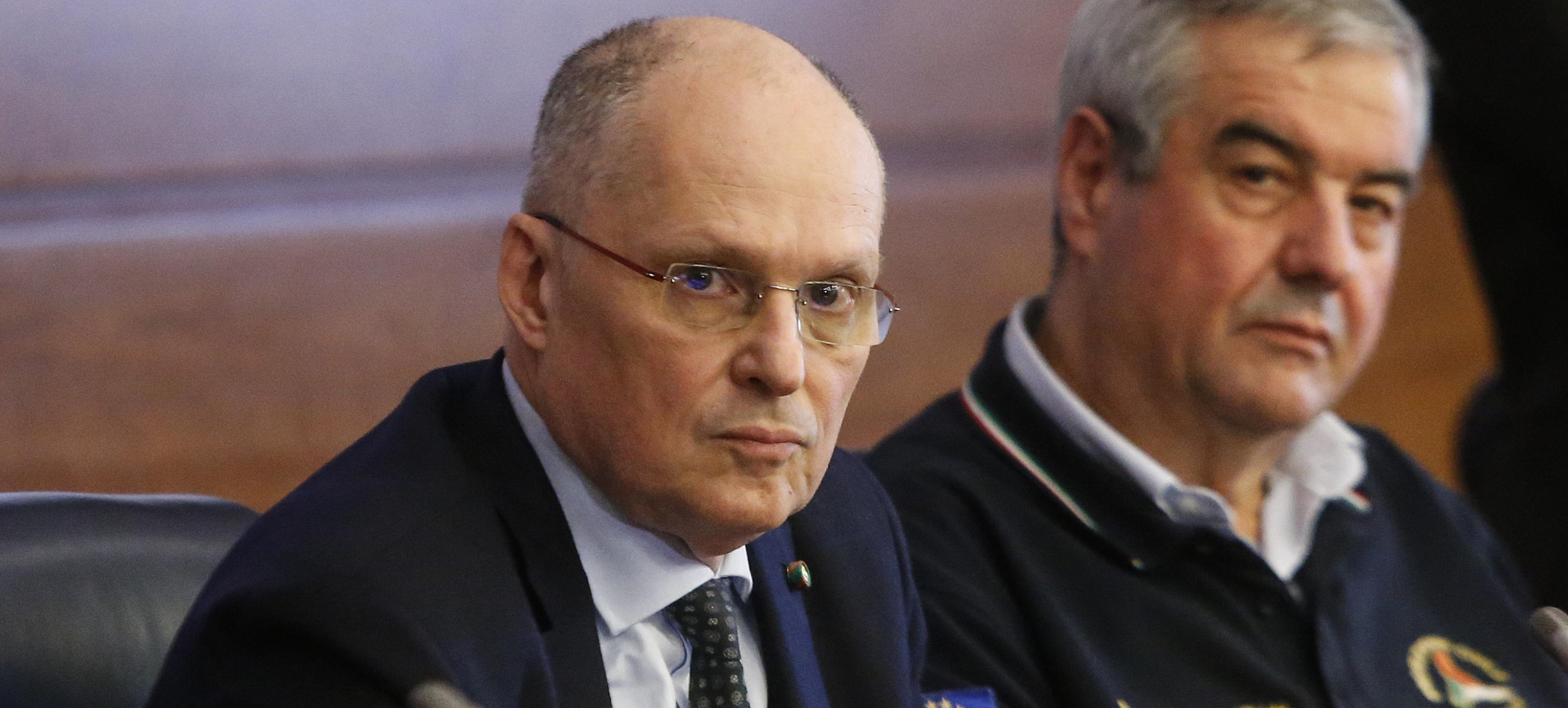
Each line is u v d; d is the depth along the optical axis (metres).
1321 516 6.72
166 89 12.32
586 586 4.19
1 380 11.52
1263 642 6.30
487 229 13.02
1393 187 6.39
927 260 14.26
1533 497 9.55
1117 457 6.36
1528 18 9.12
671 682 4.30
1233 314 6.30
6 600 4.48
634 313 3.93
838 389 4.10
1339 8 6.27
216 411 12.06
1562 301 9.54
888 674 4.75
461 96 13.16
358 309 12.59
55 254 11.82
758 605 4.57
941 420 6.73
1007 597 6.11
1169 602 6.23
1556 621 5.18
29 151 11.91
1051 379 6.48
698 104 3.95
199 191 12.38
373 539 3.90
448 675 3.72
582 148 4.03
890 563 5.06
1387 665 6.56
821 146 3.99
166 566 4.87
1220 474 6.64
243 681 3.70
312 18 12.74
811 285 4.01
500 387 4.45
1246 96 6.23
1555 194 9.43
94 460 11.66
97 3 12.14
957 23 14.75
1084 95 6.67
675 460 3.98
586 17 13.56
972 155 14.77
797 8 14.12
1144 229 6.42
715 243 3.89
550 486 4.26
